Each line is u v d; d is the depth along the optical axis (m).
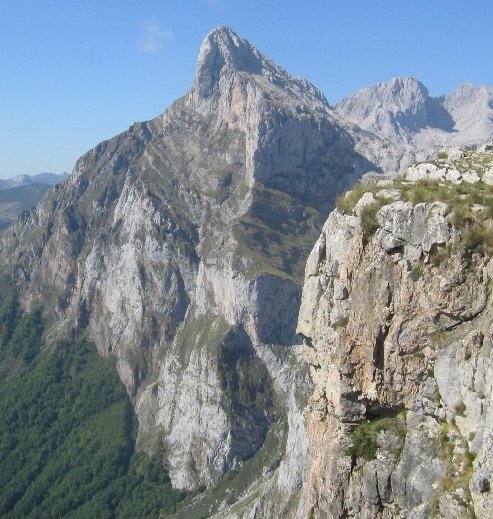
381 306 38.84
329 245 44.91
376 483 38.31
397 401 38.72
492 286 35.16
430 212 37.81
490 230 35.78
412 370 37.88
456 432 35.66
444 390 36.38
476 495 32.75
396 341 38.22
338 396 40.94
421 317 37.53
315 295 45.72
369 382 39.56
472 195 37.91
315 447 44.81
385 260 39.12
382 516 38.19
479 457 33.06
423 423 37.41
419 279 37.56
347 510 40.00
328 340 43.12
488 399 33.78
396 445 38.44
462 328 36.34
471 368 34.94
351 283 41.59
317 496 43.19
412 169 44.91
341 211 44.12
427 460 36.31
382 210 39.84
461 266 36.03
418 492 36.34
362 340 39.78
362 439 39.72
